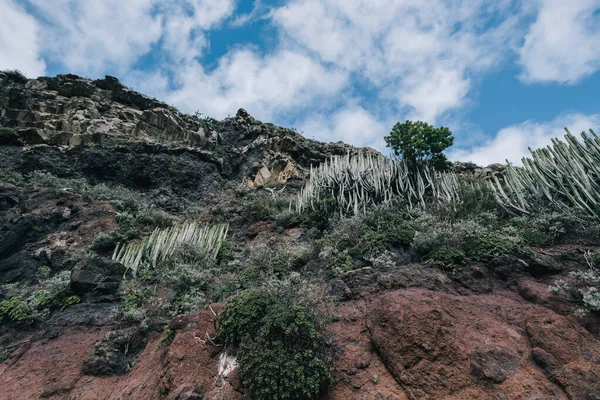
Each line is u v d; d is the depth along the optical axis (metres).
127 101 22.72
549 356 4.00
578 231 6.88
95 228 12.09
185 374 4.74
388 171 12.12
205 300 7.37
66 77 22.72
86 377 5.64
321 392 4.14
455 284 6.02
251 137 25.05
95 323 7.38
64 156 16.92
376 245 7.89
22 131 17.61
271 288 5.75
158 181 17.94
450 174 12.07
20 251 10.79
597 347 4.11
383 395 3.90
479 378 3.88
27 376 5.86
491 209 9.47
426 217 8.91
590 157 8.41
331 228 10.48
